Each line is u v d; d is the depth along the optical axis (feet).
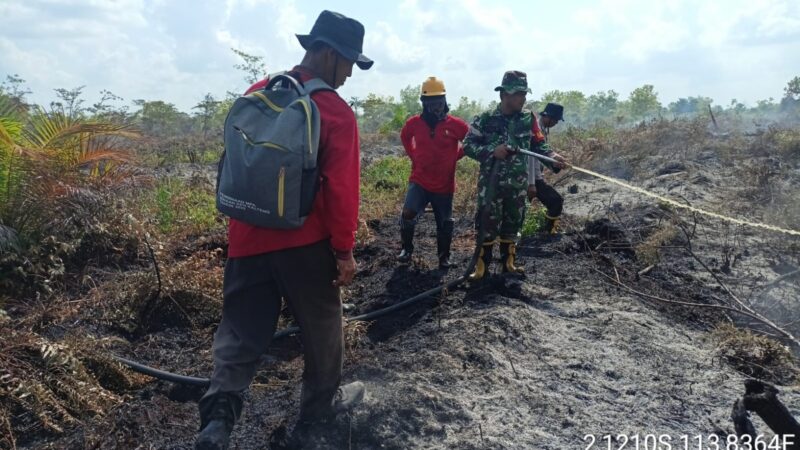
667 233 24.31
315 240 10.94
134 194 28.58
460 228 29.14
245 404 13.83
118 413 13.75
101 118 25.41
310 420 12.32
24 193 21.52
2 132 21.13
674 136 46.83
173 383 15.01
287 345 17.01
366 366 14.66
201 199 32.55
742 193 32.42
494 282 20.40
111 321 17.90
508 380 14.65
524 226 26.21
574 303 19.44
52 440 13.14
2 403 13.67
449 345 15.87
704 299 20.39
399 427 12.58
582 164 40.47
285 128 10.16
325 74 11.38
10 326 16.52
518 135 20.16
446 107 21.93
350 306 19.42
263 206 10.19
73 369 14.10
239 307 11.14
